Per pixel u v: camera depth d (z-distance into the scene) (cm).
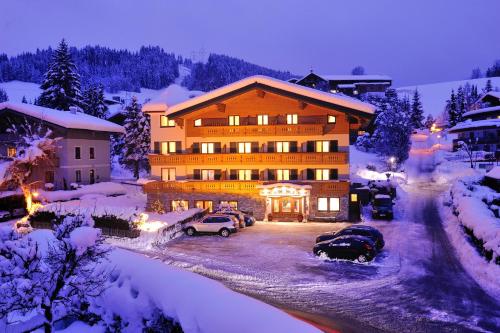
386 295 1931
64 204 4081
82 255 1261
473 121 8394
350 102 3756
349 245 2511
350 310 1745
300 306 1800
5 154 5097
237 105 4228
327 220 3847
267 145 4162
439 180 6066
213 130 4184
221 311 1131
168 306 1262
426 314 1692
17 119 5000
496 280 2022
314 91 3850
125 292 1426
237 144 4241
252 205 4034
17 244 1301
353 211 4141
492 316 1662
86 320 1478
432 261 2492
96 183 5288
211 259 2606
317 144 4056
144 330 1312
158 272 1436
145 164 6606
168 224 3275
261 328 1002
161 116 4412
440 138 10756
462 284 2075
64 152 4944
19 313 1406
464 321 1616
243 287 2077
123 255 1633
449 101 13475
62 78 6688
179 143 4378
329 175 4019
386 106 9000
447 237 3100
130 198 5069
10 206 4538
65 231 1270
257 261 2547
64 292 1320
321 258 2573
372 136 7938
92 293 1455
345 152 3894
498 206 3341
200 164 4200
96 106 8019
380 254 2664
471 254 2497
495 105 8481
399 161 6481
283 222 3900
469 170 6175
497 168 4494
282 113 4134
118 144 7875
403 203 4525
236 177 4212
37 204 4159
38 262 1254
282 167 4088
